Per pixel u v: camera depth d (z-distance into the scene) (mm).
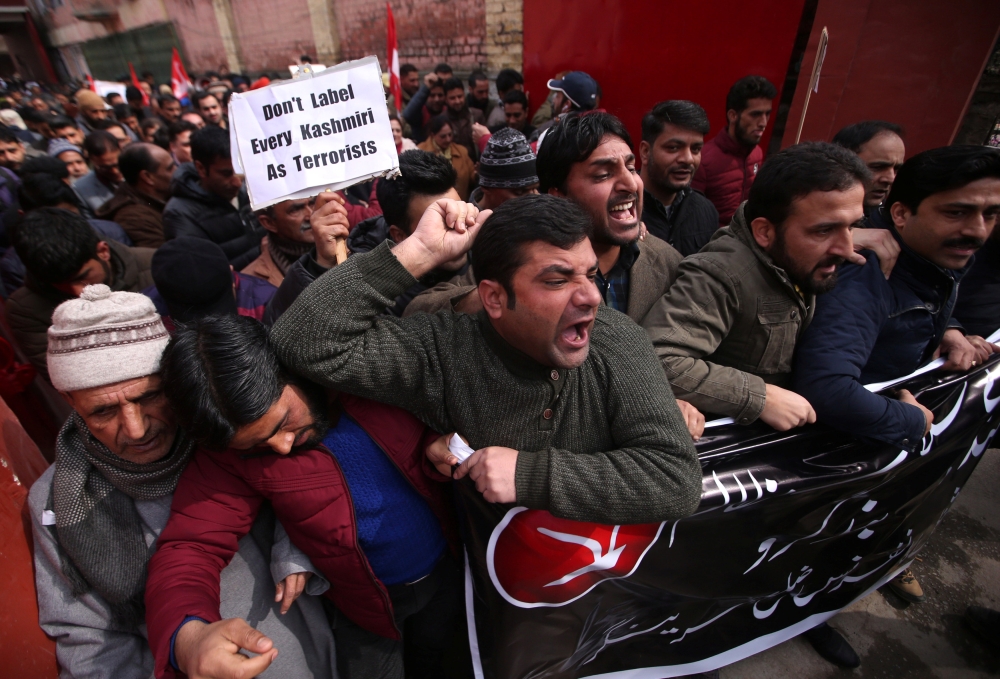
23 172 3414
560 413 1035
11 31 20031
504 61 5805
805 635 1976
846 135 2162
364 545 1152
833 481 1354
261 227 3018
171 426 1024
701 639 1646
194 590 963
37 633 1077
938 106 3076
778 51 3500
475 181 4691
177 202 2629
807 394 1303
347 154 1261
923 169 1299
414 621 1517
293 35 8812
